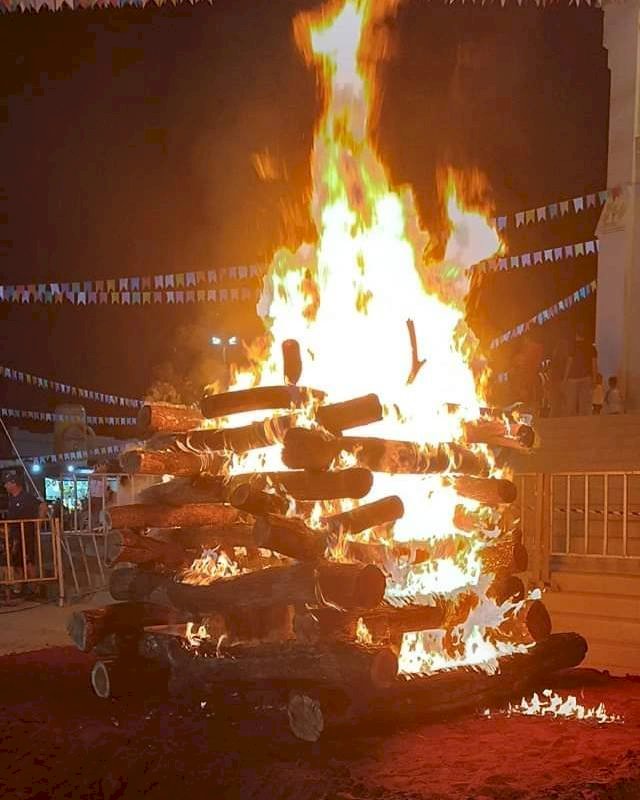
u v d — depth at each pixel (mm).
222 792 4094
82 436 22562
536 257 18141
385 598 5230
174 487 5824
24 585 11758
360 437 5191
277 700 5094
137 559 5836
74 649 7734
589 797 3822
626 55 16281
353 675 4566
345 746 4555
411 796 3812
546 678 6258
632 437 11680
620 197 16312
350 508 5641
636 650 7141
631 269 16203
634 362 16078
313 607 4891
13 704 5668
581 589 7988
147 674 5824
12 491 12320
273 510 5066
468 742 4668
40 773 4441
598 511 9531
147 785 4230
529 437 6543
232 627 5367
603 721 5148
